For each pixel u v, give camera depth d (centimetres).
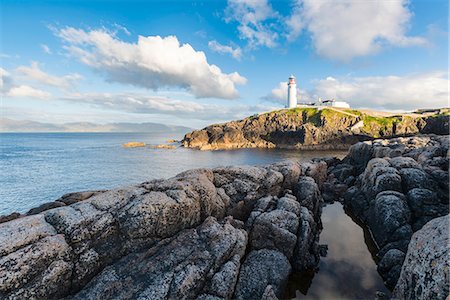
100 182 6006
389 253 1947
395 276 1777
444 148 3491
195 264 1564
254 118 15825
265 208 2323
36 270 1312
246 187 2558
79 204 1741
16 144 18500
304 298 1722
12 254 1292
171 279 1444
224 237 1789
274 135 14400
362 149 5834
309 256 2055
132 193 1891
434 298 1055
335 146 12925
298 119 14838
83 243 1536
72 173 6988
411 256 1377
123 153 11881
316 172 3728
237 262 1706
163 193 1920
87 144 18538
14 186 5547
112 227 1656
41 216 1582
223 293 1490
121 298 1345
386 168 2953
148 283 1428
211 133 14838
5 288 1217
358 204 3161
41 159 9812
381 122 13388
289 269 1828
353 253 2283
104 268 1555
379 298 1612
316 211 2819
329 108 16062
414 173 2769
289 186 2927
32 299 1270
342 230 2766
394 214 2319
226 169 2730
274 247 1992
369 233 2673
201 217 2086
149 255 1636
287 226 2072
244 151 12338
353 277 1938
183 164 8669
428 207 2355
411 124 12669
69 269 1423
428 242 1298
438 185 2659
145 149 13700
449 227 1283
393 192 2573
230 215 2342
